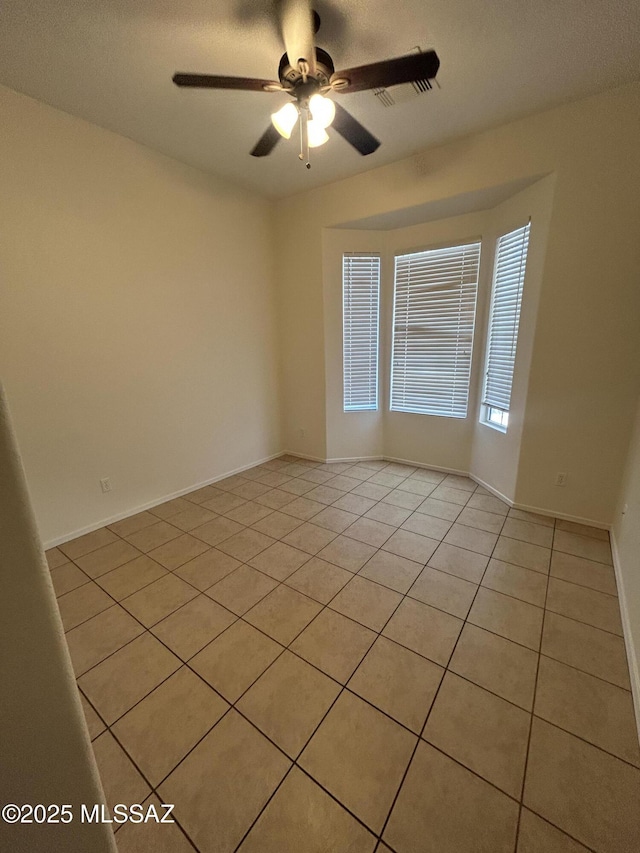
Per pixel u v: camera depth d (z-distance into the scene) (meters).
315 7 1.48
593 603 1.80
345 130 1.77
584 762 1.14
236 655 1.55
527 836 0.97
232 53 1.71
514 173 2.33
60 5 1.42
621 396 2.27
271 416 4.02
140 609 1.83
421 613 1.77
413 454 3.79
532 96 2.04
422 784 1.09
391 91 1.98
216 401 3.38
